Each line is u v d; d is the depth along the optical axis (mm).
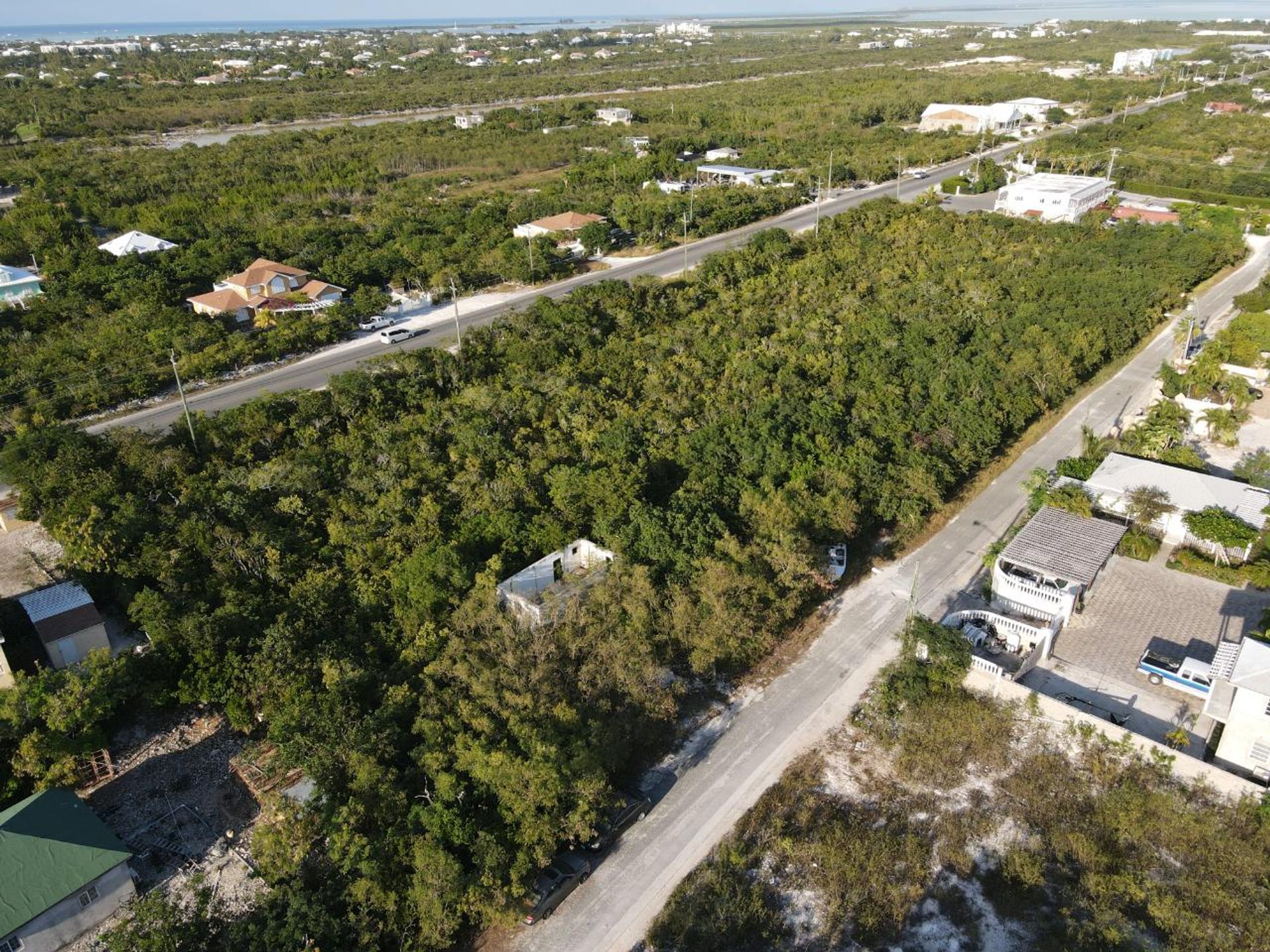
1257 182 150000
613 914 36938
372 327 102562
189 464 67688
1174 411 72500
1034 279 103312
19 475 66312
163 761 44594
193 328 94625
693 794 42688
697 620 48281
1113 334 89188
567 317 93875
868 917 36406
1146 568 59281
